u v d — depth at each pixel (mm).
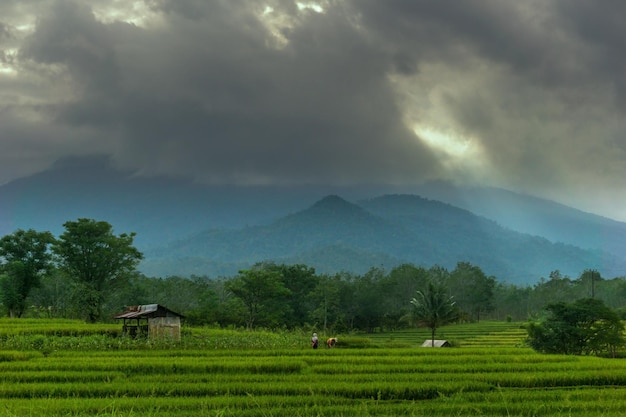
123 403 30438
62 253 102125
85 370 42219
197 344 62500
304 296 146750
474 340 105500
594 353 76188
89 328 70688
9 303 99938
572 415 28062
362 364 47625
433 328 91312
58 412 28531
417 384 36344
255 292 115250
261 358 49625
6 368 42438
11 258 104000
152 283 142125
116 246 105438
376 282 177875
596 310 74250
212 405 30469
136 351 56031
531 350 65062
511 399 33500
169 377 39500
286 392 35125
